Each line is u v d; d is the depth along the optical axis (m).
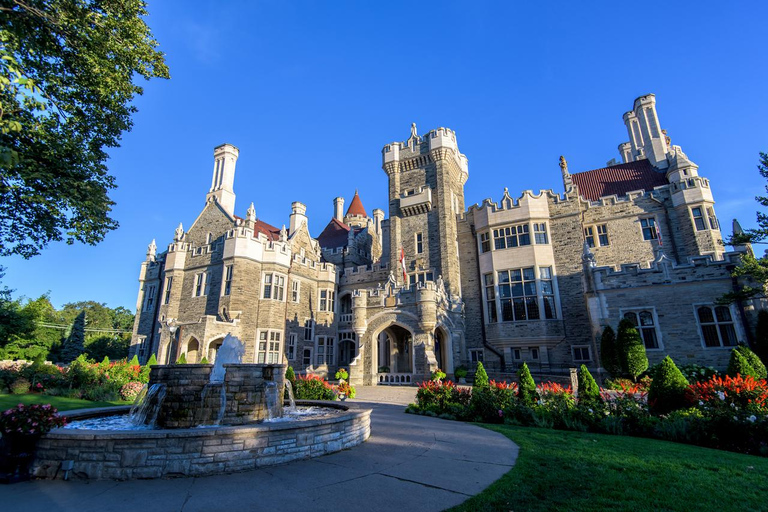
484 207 32.41
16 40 10.14
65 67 12.62
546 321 28.16
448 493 6.43
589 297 23.41
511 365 28.94
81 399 19.08
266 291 32.50
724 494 6.30
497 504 5.88
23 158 11.50
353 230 44.75
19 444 7.48
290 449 8.41
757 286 19.50
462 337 30.17
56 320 57.94
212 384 11.13
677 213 27.39
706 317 20.75
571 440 10.52
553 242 29.83
